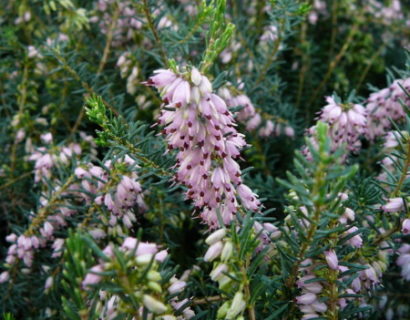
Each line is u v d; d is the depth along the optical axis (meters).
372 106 0.21
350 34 0.30
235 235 0.12
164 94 0.13
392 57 0.34
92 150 0.24
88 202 0.18
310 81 0.29
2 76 0.26
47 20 0.31
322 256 0.13
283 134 0.25
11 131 0.25
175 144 0.13
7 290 0.20
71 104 0.26
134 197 0.17
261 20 0.29
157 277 0.11
